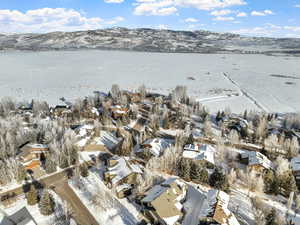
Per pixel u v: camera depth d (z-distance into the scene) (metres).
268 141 85.00
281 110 134.62
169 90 171.00
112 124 100.50
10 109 109.94
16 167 59.19
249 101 150.38
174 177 60.97
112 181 58.03
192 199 54.69
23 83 183.25
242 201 55.94
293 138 82.88
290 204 52.66
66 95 151.25
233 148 83.50
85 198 54.41
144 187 56.31
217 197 50.97
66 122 98.62
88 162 70.44
